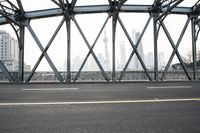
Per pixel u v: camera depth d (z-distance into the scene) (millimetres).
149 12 15555
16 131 3221
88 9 14656
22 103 5395
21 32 14883
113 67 14977
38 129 3314
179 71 17234
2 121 3756
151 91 7824
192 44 16406
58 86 10188
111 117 4023
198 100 5812
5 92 7605
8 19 13438
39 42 14812
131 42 15195
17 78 14914
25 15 14688
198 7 15336
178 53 15852
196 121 3744
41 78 15766
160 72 16750
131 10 15047
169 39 15609
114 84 11438
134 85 10586
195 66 16219
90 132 3164
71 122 3693
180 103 5387
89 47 14844
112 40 14969
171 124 3559
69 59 14586
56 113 4340
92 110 4605
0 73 15180
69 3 14086
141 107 4910
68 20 14562
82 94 7043
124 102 5523
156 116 4090
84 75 15844
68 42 14633
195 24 16328
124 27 15188
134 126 3451
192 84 10992
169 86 9797
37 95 6812
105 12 14969
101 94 7035
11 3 13562
